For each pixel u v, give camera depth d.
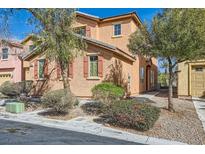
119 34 20.94
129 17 20.34
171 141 7.91
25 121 11.06
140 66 22.05
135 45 11.59
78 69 17.58
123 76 17.77
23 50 25.12
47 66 19.12
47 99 11.79
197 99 17.17
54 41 12.83
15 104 13.02
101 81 16.64
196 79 18.22
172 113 11.48
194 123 10.02
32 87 19.72
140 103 10.01
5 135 8.21
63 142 7.45
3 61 26.34
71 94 12.36
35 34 13.23
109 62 16.42
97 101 13.09
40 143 7.27
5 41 16.02
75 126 9.83
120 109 9.47
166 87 33.31
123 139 8.08
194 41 10.04
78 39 14.58
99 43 16.42
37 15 12.84
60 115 11.83
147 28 11.09
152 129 9.12
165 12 10.70
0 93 20.25
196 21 10.04
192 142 7.83
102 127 9.49
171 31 10.19
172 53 10.45
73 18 13.55
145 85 24.03
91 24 21.86
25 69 24.91
